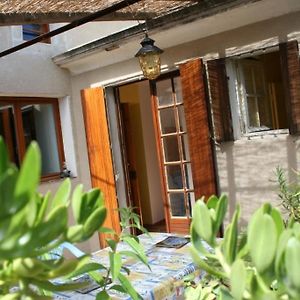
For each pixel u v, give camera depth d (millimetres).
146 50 3621
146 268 2256
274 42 3811
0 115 5027
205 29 4172
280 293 523
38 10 3322
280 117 4746
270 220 496
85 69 5375
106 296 1066
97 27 5223
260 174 4043
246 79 4324
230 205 4254
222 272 628
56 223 509
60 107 5590
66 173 5480
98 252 2723
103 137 5250
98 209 572
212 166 4293
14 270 542
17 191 410
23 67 5035
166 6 4004
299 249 454
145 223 6754
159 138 4898
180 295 2072
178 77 4660
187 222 4766
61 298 1894
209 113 4309
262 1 3605
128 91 6535
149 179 6730
